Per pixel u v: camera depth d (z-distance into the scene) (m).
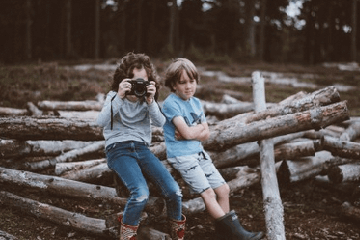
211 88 11.27
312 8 40.78
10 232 3.51
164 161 3.79
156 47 41.16
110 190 3.72
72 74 12.48
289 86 14.36
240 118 4.64
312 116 4.25
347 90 13.90
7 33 28.42
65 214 3.67
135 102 3.19
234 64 24.70
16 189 4.31
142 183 3.02
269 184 4.15
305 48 42.03
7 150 4.22
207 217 4.22
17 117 4.19
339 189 5.02
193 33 44.00
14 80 10.20
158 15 42.12
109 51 34.31
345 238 3.90
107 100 3.14
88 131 4.15
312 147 4.80
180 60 3.41
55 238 3.54
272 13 40.34
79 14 40.56
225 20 42.66
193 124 3.46
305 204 4.76
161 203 3.46
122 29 46.00
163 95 9.14
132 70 3.18
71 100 8.64
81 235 3.61
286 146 4.80
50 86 9.80
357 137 6.30
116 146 3.15
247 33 33.22
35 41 34.97
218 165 4.32
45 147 4.48
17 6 28.33
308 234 3.95
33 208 3.78
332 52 40.34
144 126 3.27
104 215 4.00
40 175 3.97
